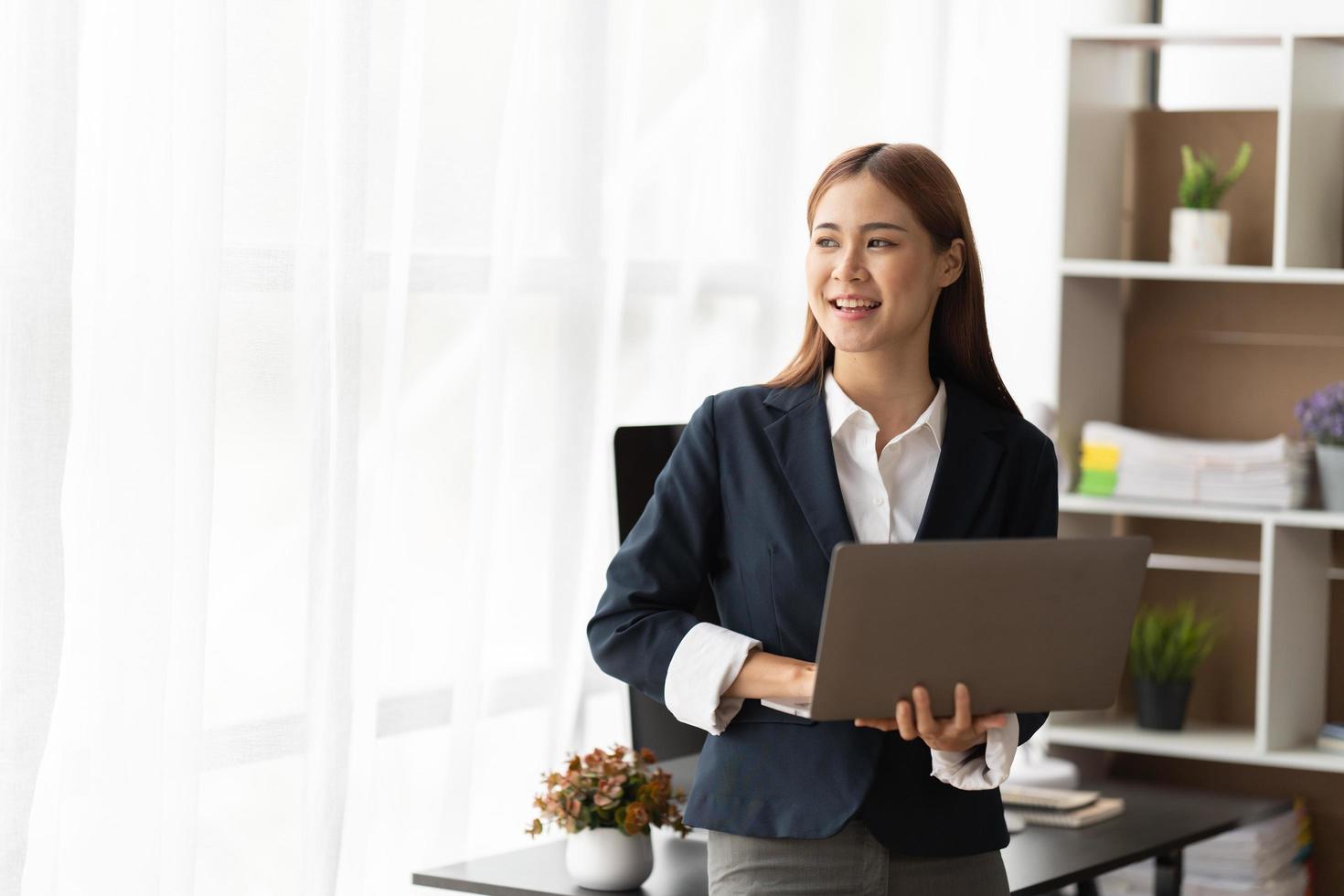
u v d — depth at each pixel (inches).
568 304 128.1
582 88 127.3
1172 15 186.1
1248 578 156.7
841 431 75.7
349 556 102.2
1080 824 120.8
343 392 101.7
